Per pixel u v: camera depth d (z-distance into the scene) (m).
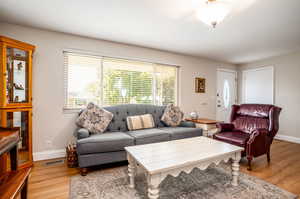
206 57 4.26
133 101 3.37
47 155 2.54
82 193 1.65
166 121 3.15
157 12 2.02
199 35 2.77
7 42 1.97
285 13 2.01
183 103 4.02
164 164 1.41
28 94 2.25
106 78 3.09
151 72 3.60
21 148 2.24
